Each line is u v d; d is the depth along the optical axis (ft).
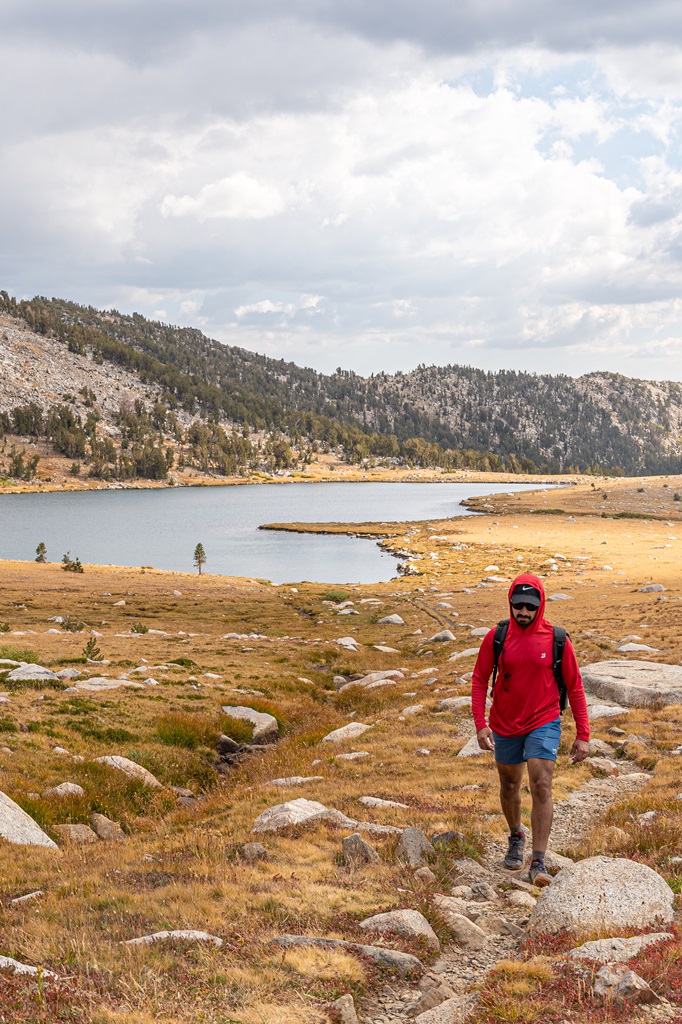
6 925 27.63
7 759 70.08
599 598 221.05
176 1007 18.51
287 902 27.78
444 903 28.09
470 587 288.92
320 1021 18.10
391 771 57.98
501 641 30.22
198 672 130.00
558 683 30.04
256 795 54.03
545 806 29.50
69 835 54.44
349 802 46.75
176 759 81.15
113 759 74.18
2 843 45.55
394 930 25.18
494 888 30.73
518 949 24.08
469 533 510.58
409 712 87.56
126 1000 18.83
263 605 255.70
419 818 41.45
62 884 34.12
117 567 376.27
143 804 67.87
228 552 492.13
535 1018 18.29
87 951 22.85
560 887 26.12
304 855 35.19
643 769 52.85
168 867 34.88
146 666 132.36
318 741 85.76
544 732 29.84
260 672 136.05
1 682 101.81
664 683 77.92
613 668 86.84
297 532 598.34
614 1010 18.43
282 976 20.65
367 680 129.70
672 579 270.26
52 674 111.14
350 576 381.19
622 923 24.07
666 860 30.94
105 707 94.79
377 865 33.09
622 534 476.54
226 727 93.30
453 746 65.82
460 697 89.45
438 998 20.84
